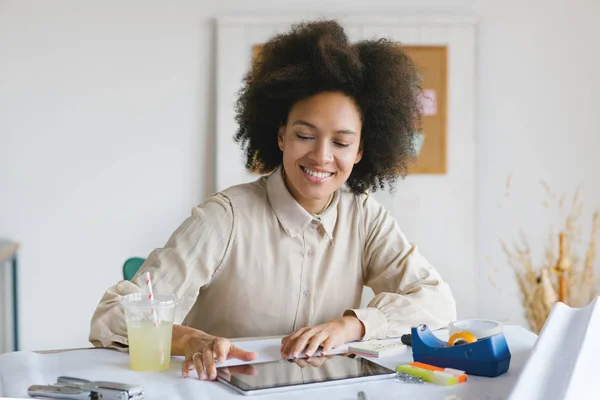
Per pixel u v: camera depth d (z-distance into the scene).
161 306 1.19
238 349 1.25
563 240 3.04
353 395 1.05
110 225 3.23
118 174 3.22
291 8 3.24
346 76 1.49
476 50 3.27
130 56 3.21
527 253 3.34
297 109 1.51
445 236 3.31
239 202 1.58
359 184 1.72
